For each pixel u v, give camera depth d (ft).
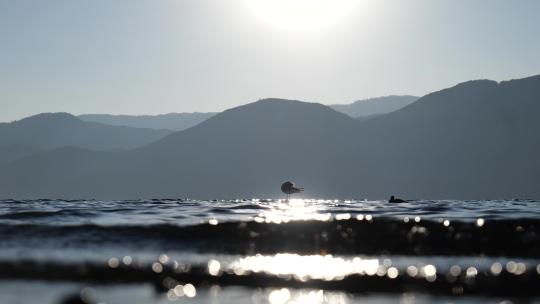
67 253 115.96
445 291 90.43
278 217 185.68
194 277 97.96
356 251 124.06
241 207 263.70
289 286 93.45
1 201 352.49
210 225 147.13
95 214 208.74
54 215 199.21
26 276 96.37
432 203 340.18
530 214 210.59
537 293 89.51
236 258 115.44
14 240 130.21
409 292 89.97
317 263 111.55
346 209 249.96
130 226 146.82
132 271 100.78
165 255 116.06
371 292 89.97
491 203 343.67
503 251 125.29
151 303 82.64
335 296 88.07
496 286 92.89
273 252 122.11
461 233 140.05
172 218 189.26
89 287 90.12
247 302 84.48
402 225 148.66
